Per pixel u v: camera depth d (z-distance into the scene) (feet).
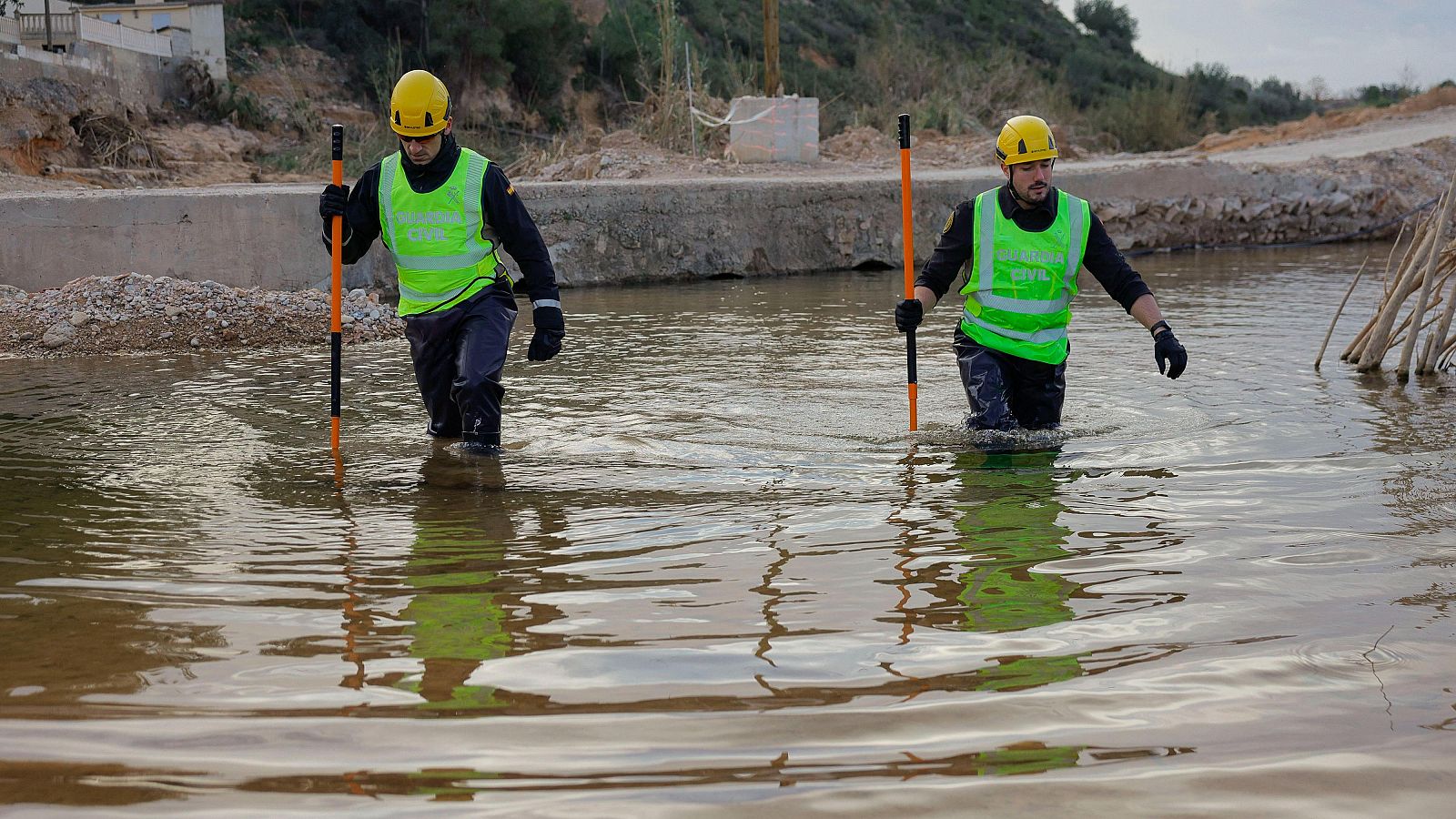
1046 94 122.11
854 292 39.83
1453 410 18.25
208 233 37.24
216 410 19.58
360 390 21.54
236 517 12.75
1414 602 9.33
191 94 83.15
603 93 120.16
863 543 11.46
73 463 15.55
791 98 65.31
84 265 36.17
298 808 6.11
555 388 21.26
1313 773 6.42
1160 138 121.39
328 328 28.63
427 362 17.30
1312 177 60.03
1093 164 60.64
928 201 50.44
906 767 6.54
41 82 65.92
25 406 19.89
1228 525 11.91
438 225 17.07
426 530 12.18
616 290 41.19
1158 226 56.80
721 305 35.73
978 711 7.31
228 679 7.99
